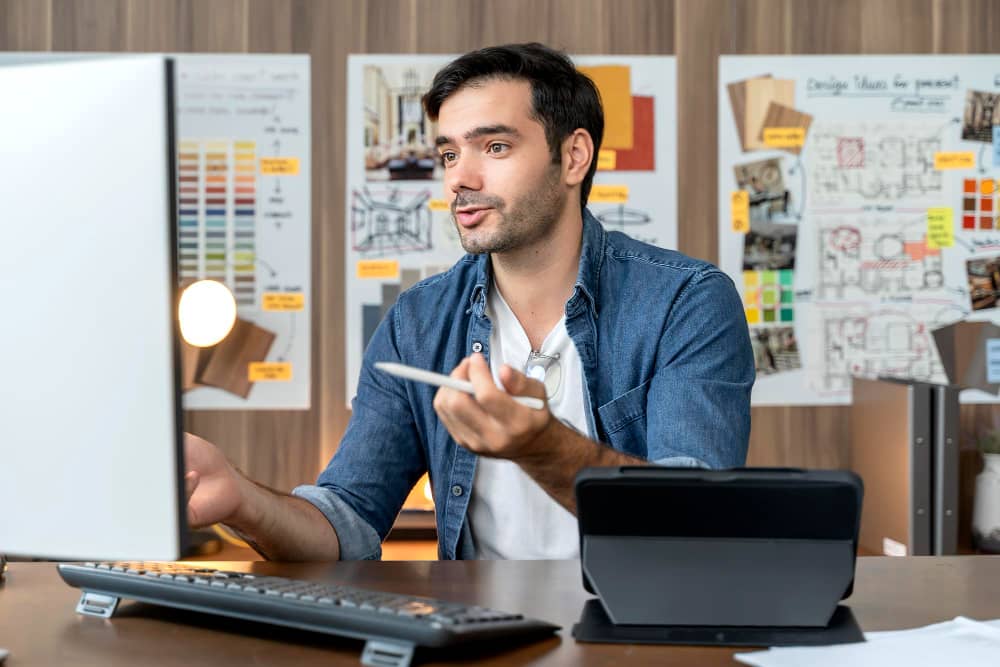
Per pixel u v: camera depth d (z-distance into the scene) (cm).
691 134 254
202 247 249
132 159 76
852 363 257
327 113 250
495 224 145
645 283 152
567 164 151
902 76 255
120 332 77
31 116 77
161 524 77
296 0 249
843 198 256
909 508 211
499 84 145
